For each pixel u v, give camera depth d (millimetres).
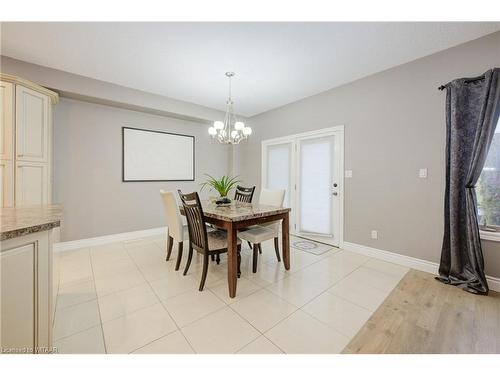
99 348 1359
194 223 2182
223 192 2850
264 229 2621
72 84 2881
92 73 2879
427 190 2465
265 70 2773
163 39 2152
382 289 2098
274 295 1990
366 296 1978
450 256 2234
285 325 1591
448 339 1455
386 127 2777
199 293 2014
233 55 2430
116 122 3566
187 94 3607
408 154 2600
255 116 4770
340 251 3176
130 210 3746
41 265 1024
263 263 2736
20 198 2379
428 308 1794
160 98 3664
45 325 1048
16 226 932
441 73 2342
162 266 2602
